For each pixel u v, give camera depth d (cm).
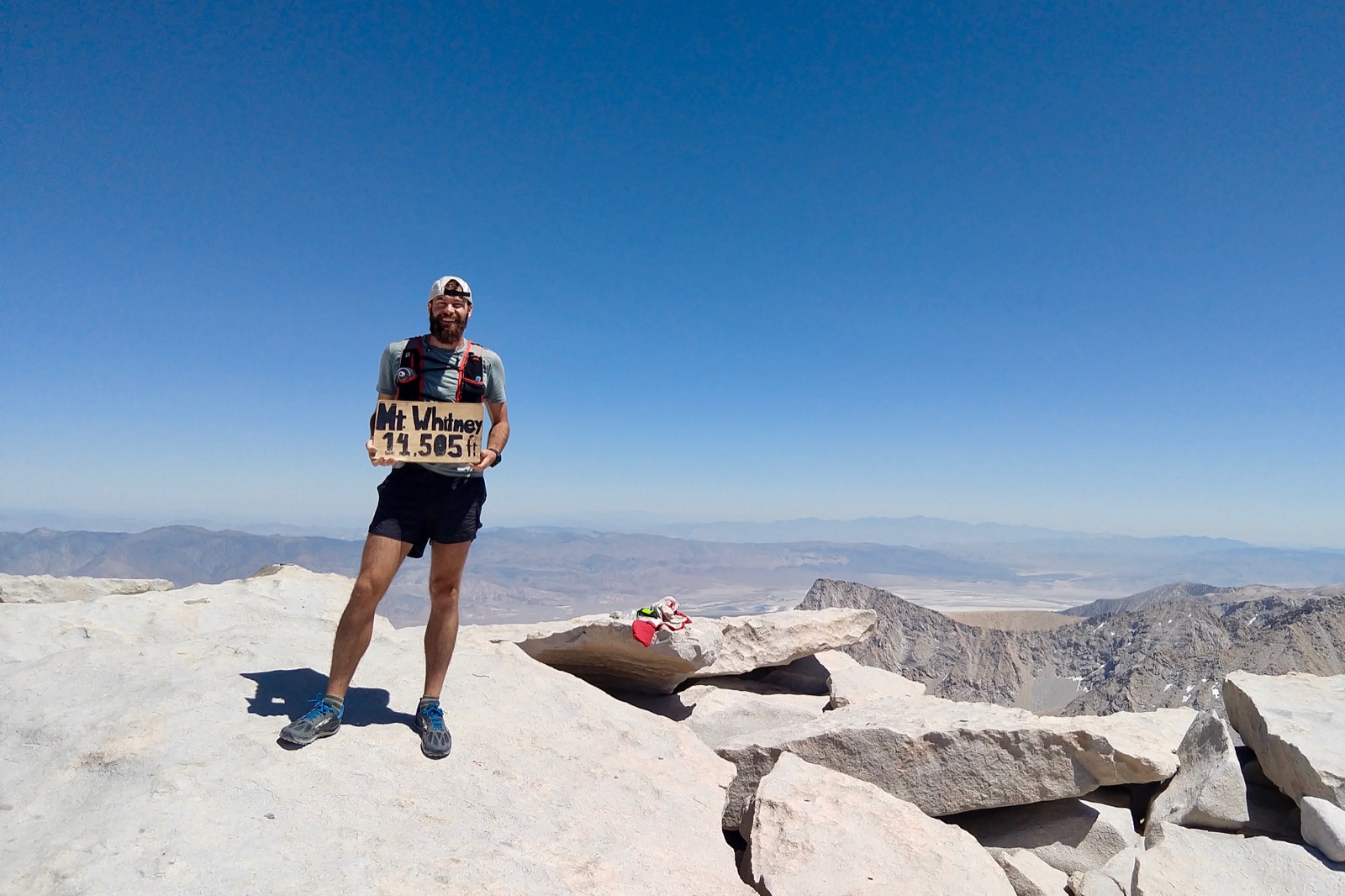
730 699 898
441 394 466
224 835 335
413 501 464
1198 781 548
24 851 317
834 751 612
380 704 527
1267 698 615
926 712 679
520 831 406
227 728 431
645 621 765
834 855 453
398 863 347
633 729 621
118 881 294
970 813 611
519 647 880
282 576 886
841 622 1051
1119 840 557
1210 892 439
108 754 383
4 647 649
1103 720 638
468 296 469
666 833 467
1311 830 475
